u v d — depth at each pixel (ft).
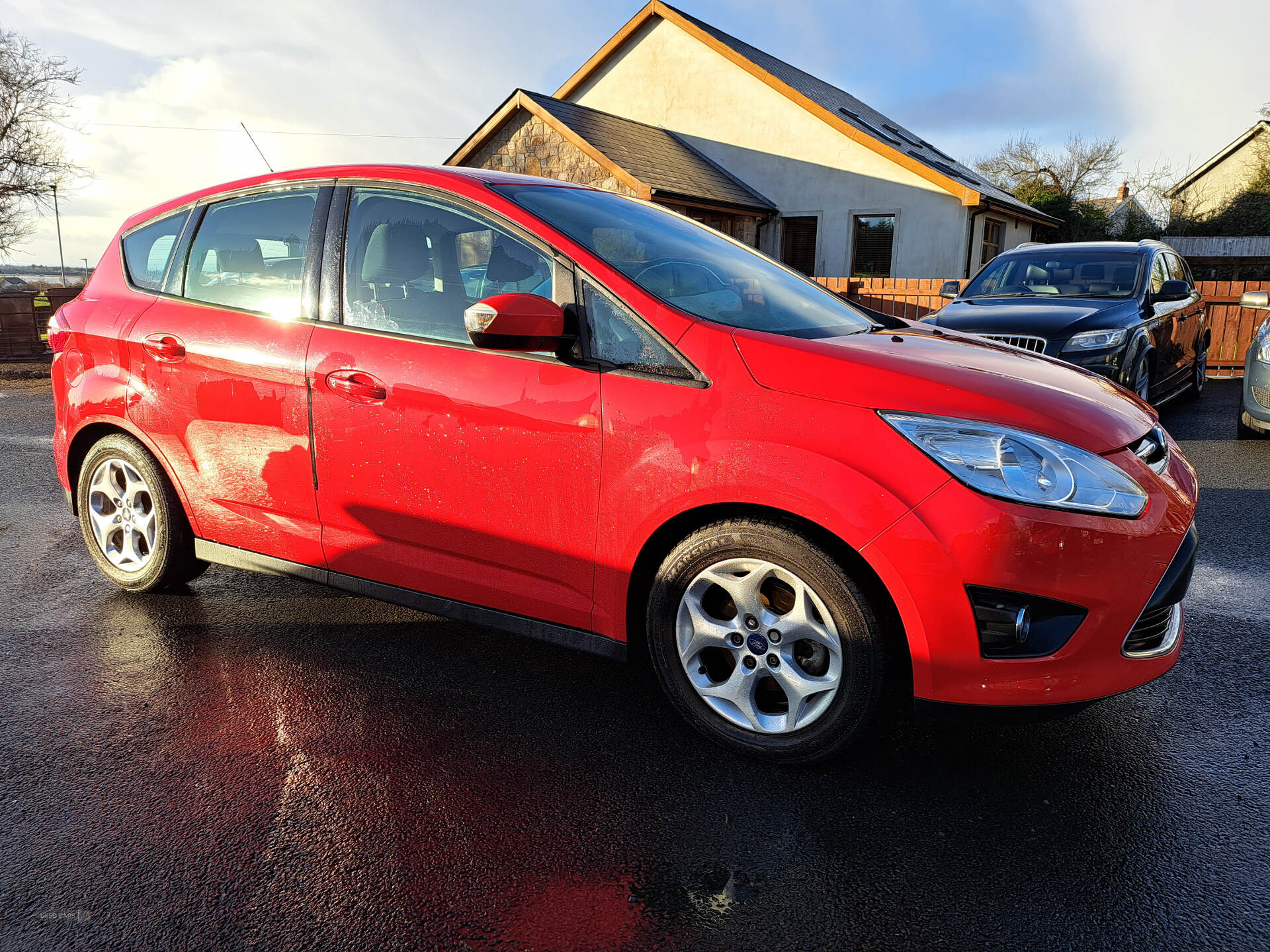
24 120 67.41
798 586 7.50
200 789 7.70
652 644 8.34
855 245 60.18
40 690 9.60
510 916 6.14
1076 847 6.86
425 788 7.72
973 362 8.43
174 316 10.97
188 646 10.75
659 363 7.88
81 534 15.70
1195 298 28.84
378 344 9.32
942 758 8.16
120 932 6.00
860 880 6.50
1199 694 9.40
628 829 7.13
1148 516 7.16
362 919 6.12
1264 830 7.05
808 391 7.34
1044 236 81.05
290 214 10.39
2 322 60.64
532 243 8.77
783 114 60.59
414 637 11.06
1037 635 7.02
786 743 7.81
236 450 10.49
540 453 8.34
